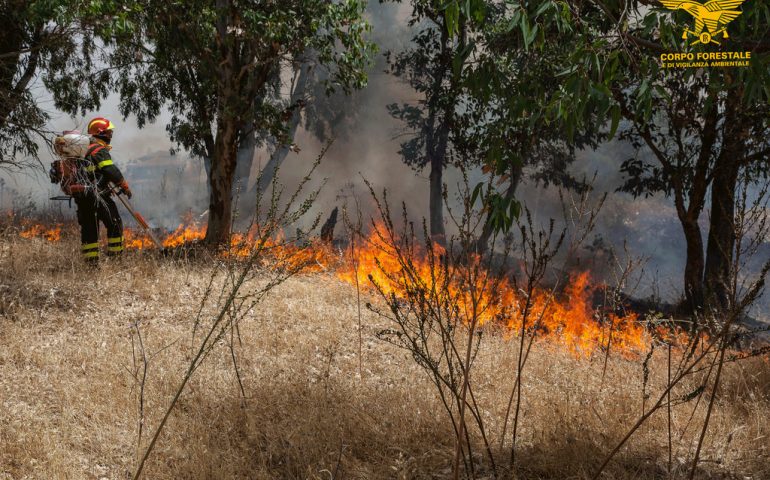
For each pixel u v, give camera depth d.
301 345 5.85
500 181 3.78
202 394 4.44
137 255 8.75
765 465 4.04
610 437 4.25
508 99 4.42
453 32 3.80
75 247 9.27
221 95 11.41
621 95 9.73
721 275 4.10
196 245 10.92
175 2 11.14
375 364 5.61
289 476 3.60
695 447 4.29
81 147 8.12
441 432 4.24
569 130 3.71
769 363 6.05
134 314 6.36
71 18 10.17
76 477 3.33
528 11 3.80
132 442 3.77
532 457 3.92
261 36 10.87
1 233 10.80
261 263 7.96
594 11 4.75
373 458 3.87
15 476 3.28
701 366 6.12
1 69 12.14
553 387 5.29
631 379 5.84
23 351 4.97
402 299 7.71
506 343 6.54
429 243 3.51
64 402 4.19
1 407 3.98
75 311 6.24
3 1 11.49
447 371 5.44
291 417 4.23
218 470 3.48
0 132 10.91
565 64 4.23
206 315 6.55
